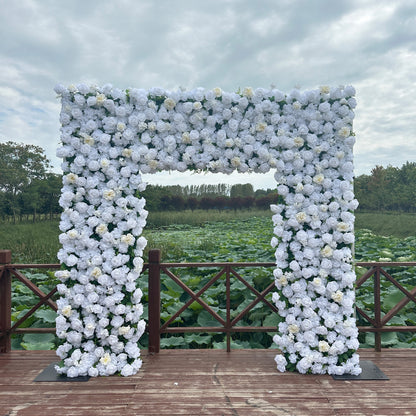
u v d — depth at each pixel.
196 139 3.44
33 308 3.75
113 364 3.24
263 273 5.48
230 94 3.42
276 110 3.41
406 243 10.21
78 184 3.33
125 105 3.40
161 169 3.51
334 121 3.39
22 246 9.42
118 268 3.32
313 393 2.87
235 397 2.81
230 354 3.69
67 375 3.18
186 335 4.41
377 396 2.82
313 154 3.40
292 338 3.27
